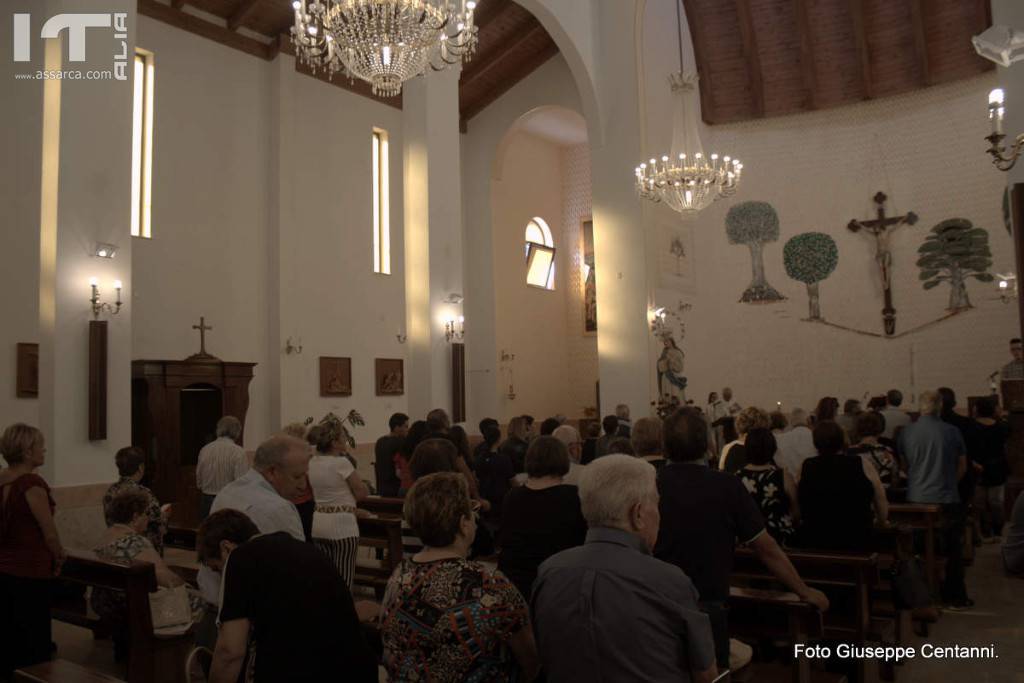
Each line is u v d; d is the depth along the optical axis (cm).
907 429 648
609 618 214
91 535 827
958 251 1484
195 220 1346
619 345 1447
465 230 1933
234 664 252
